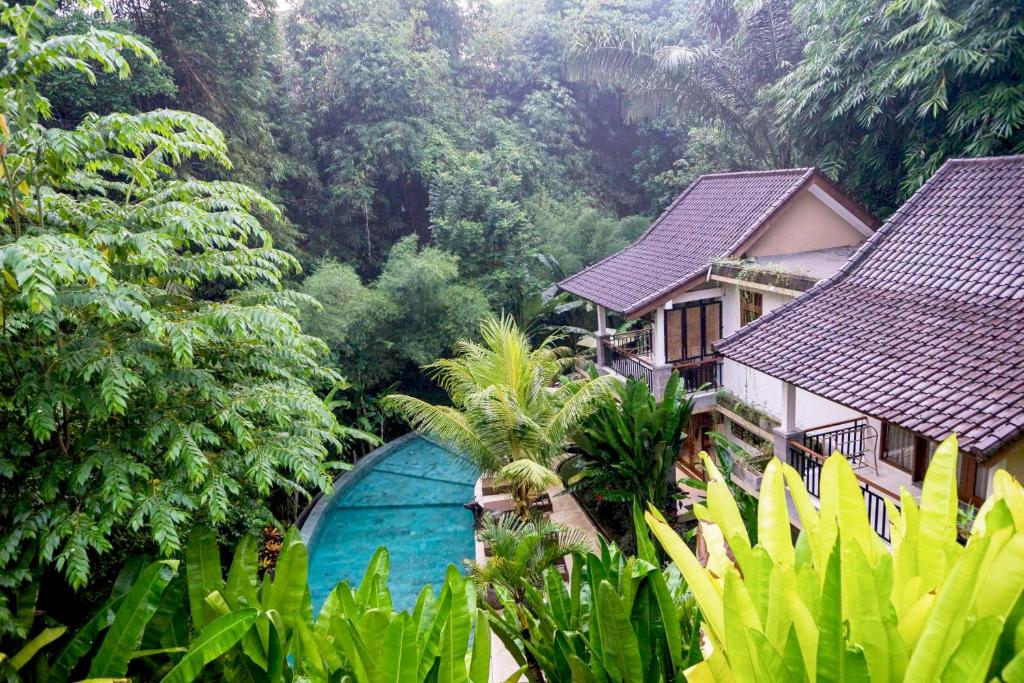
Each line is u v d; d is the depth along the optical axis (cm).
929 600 187
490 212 1781
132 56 1258
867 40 1234
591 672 327
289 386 622
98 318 541
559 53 2438
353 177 1848
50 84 1188
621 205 2558
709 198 1446
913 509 215
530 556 729
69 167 507
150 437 501
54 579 518
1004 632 181
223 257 596
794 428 854
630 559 351
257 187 1570
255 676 350
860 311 832
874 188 1446
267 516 640
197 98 1459
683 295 1191
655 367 1186
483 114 2183
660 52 1616
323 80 1891
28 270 387
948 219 888
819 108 1367
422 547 1176
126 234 487
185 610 415
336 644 334
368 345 1566
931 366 682
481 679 298
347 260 1883
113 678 346
